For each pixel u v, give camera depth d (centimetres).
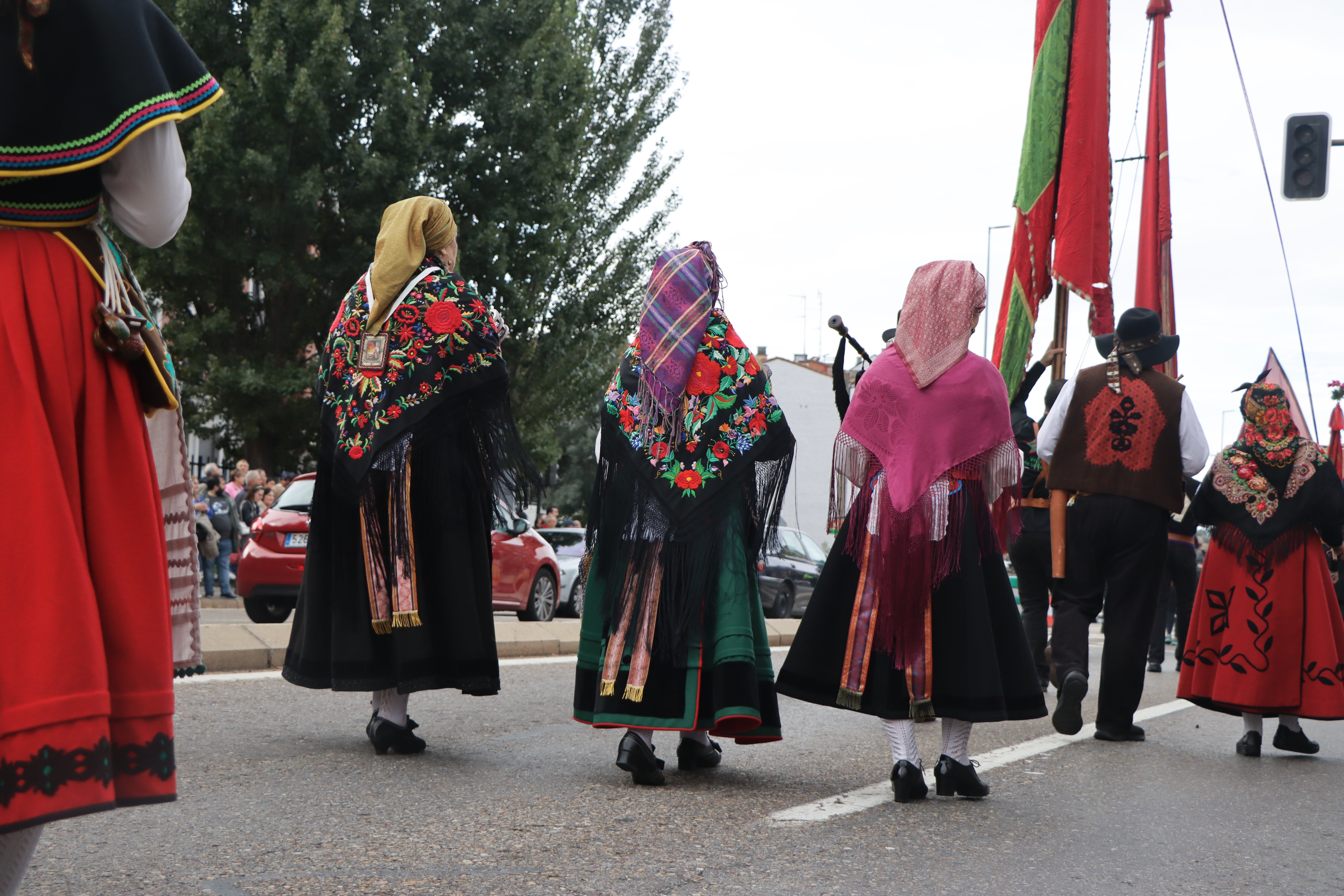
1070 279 1121
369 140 1975
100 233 226
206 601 1509
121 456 216
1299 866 363
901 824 393
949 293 457
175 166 225
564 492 4462
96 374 216
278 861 320
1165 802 453
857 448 453
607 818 384
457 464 493
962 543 438
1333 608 596
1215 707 607
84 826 354
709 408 454
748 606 448
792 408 5519
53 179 216
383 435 485
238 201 1914
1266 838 399
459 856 331
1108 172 1130
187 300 2039
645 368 458
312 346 2206
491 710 623
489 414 503
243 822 364
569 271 2395
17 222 215
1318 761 590
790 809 408
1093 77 1122
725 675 436
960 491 442
